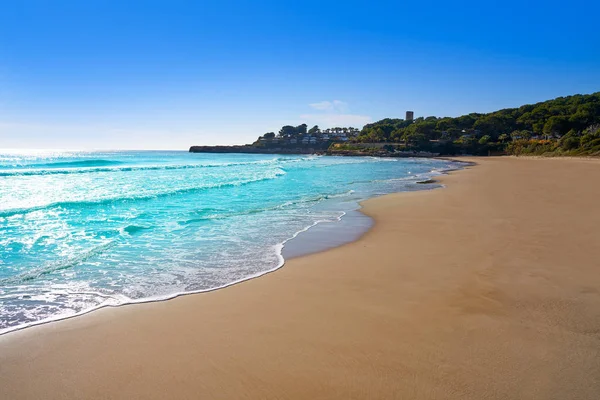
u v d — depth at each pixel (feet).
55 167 126.11
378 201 50.70
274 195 57.21
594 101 344.08
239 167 142.00
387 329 13.43
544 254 22.97
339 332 13.26
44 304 16.28
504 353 11.59
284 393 9.81
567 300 15.75
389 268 21.16
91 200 45.27
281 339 12.80
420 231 31.50
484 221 34.71
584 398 9.36
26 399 9.73
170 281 19.39
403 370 10.76
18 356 11.88
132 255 24.47
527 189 63.46
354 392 9.79
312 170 128.77
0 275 20.15
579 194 54.75
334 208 44.86
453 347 12.03
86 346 12.50
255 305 15.98
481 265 21.07
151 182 76.07
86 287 18.48
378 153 362.53
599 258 21.89
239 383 10.29
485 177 96.17
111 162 171.12
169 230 32.24
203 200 51.11
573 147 238.07
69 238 28.81
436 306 15.49
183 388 10.11
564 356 11.35
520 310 14.87
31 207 40.24
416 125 434.71
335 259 23.41
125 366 11.23
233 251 25.58
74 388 10.19
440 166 170.19
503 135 359.25
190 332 13.44
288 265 22.24
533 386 9.87
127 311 15.46
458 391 9.72
